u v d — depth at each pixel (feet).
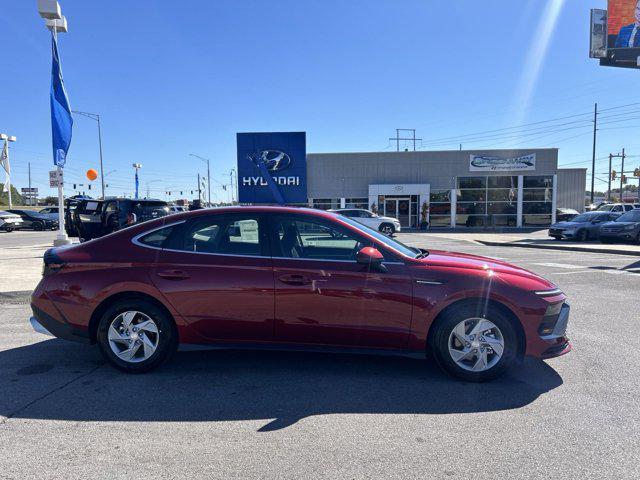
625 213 65.31
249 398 12.25
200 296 13.35
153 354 13.73
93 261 13.83
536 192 107.76
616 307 22.68
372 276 13.02
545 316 12.91
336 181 112.16
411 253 14.10
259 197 65.05
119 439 10.07
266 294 13.19
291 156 64.69
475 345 13.05
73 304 13.70
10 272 31.76
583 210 125.90
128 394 12.48
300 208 14.17
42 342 17.17
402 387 12.96
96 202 43.70
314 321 13.17
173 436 10.22
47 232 98.73
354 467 8.98
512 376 13.76
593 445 9.80
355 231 13.62
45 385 13.08
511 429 10.52
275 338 13.48
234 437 10.18
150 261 13.64
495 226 109.29
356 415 11.27
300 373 14.05
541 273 34.19
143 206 44.80
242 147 64.64
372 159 111.24
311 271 13.12
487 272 13.20
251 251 13.60
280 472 8.81
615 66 75.87
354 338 13.24
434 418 11.09
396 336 13.12
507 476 8.66
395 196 110.01
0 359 15.30
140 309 13.65
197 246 13.82
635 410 11.49
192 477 8.64
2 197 279.28
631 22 75.00
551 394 12.47
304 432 10.41
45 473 8.75
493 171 108.37
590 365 14.67
